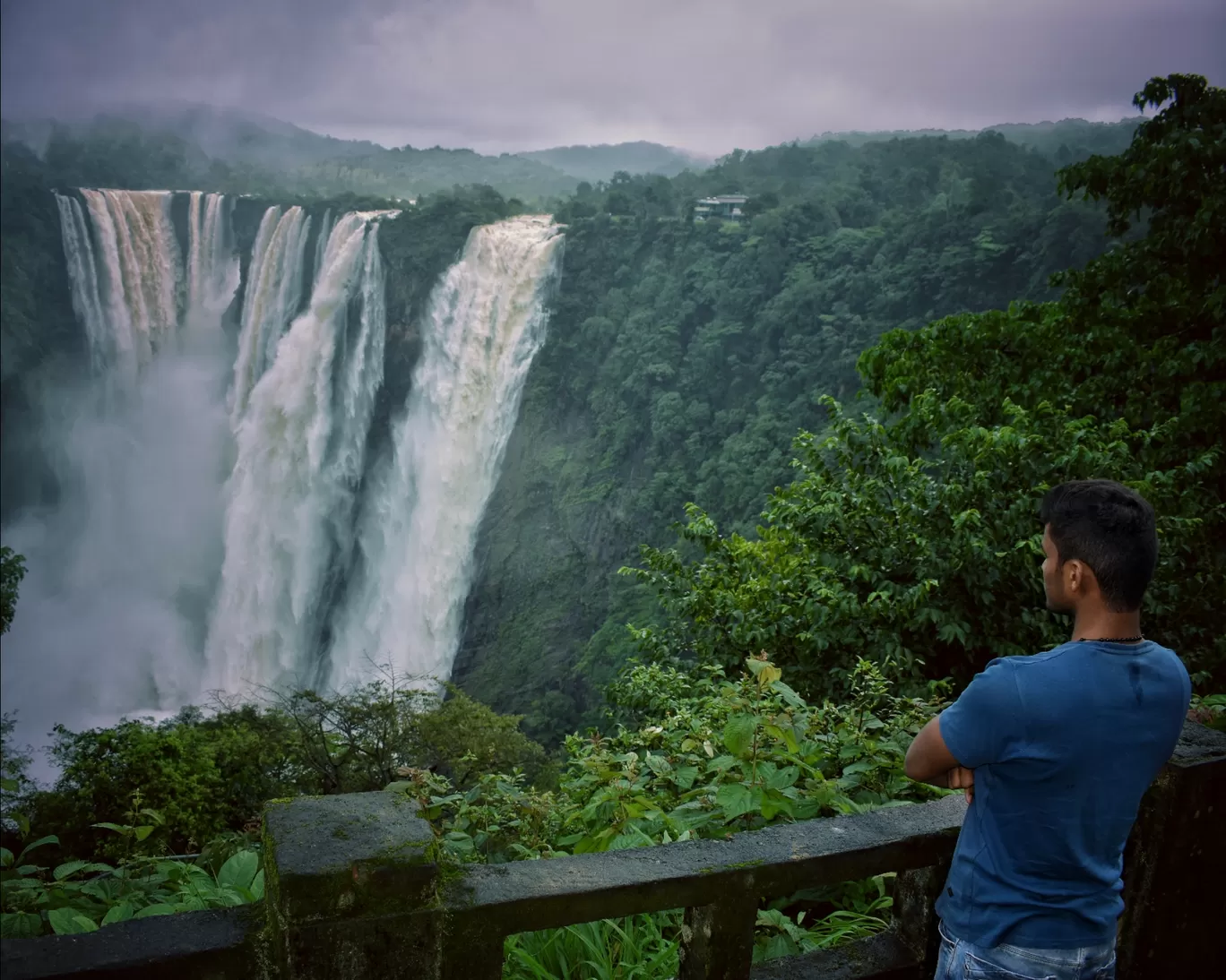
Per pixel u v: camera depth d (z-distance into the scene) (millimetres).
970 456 7602
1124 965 2367
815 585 7047
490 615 72875
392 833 1653
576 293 77375
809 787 3148
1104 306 12445
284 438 75062
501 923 1706
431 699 20188
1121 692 1804
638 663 8742
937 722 1905
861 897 3037
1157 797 2293
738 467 65500
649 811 2979
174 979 1520
